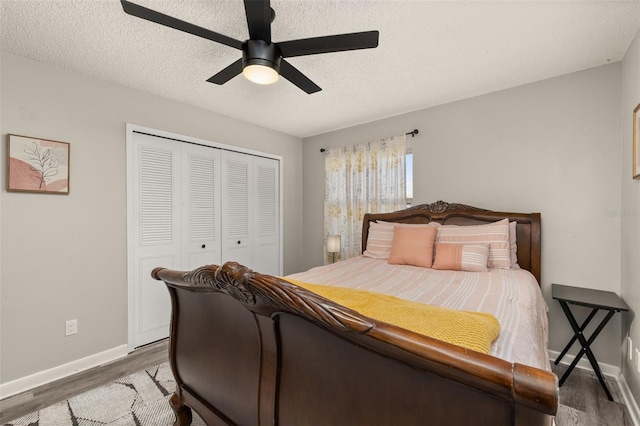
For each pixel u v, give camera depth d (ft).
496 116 8.71
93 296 7.64
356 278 6.88
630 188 6.20
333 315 2.45
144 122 8.63
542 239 7.97
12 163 6.40
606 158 7.14
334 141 12.80
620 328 6.88
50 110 6.97
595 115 7.28
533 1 4.98
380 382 2.52
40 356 6.77
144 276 8.69
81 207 7.45
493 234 7.79
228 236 11.00
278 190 12.96
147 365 7.51
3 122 6.34
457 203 9.36
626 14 5.27
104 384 6.61
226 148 10.82
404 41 6.15
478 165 9.05
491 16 5.37
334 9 5.15
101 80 7.80
